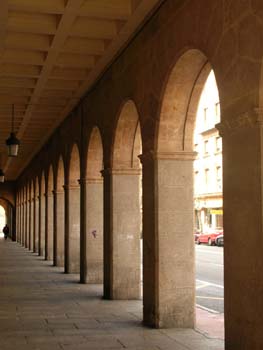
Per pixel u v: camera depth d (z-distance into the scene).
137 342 8.40
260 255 5.86
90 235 15.99
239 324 6.31
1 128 20.64
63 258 22.25
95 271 16.09
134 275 12.82
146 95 10.02
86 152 15.62
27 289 14.80
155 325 9.45
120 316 10.64
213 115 49.47
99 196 15.98
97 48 11.53
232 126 6.48
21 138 23.92
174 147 9.50
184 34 8.14
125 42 10.99
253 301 6.00
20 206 44.69
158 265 9.45
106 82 13.15
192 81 8.98
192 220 9.60
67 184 18.98
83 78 13.76
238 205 6.36
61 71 13.48
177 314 9.48
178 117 9.41
